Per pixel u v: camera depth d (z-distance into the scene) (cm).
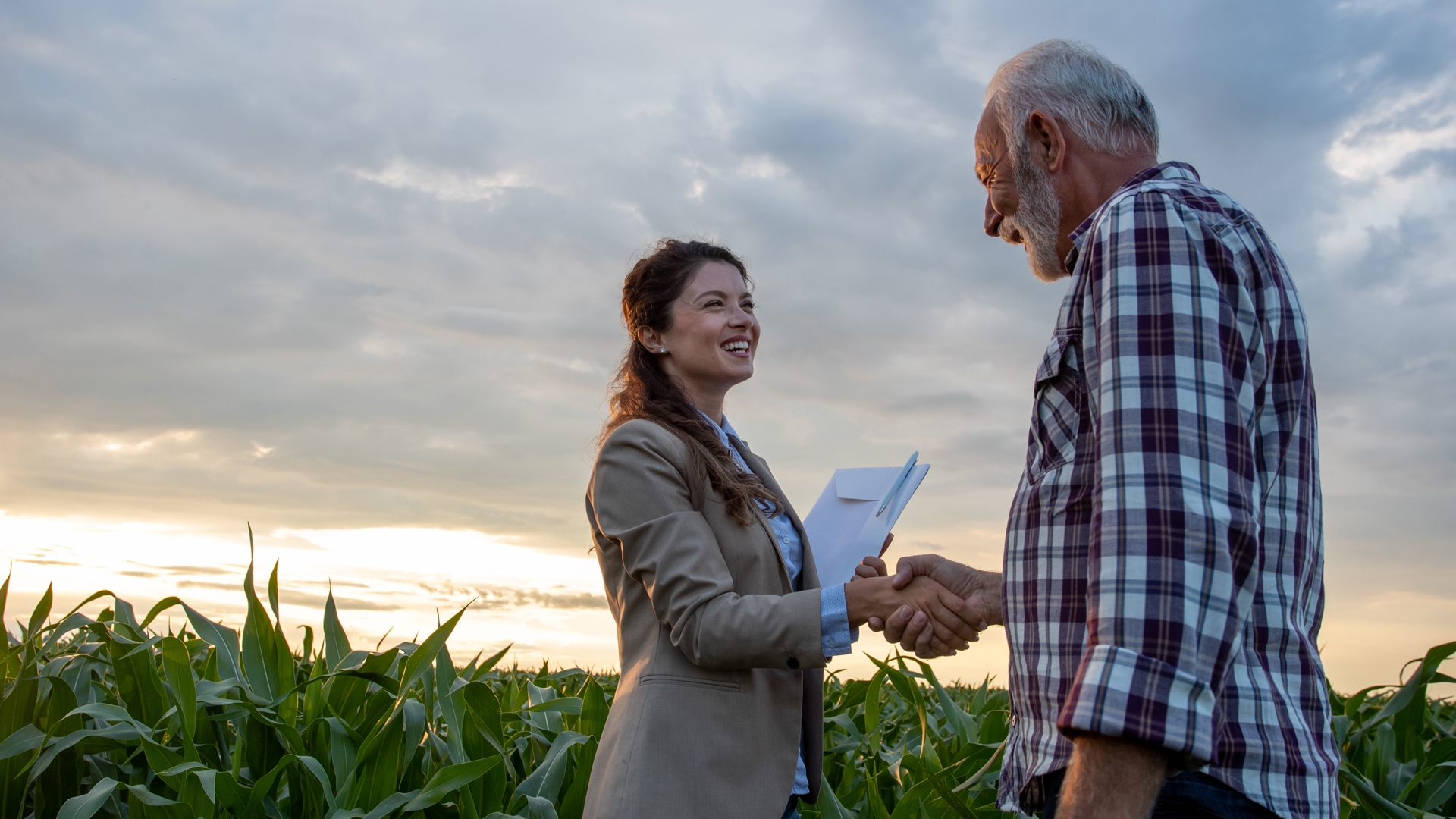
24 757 192
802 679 169
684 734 151
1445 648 252
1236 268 105
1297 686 104
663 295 194
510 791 219
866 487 194
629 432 167
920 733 326
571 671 353
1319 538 114
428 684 224
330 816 181
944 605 156
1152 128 135
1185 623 88
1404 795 242
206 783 172
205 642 275
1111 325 102
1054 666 112
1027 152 138
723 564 159
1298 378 110
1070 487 114
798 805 175
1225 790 98
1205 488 92
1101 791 89
